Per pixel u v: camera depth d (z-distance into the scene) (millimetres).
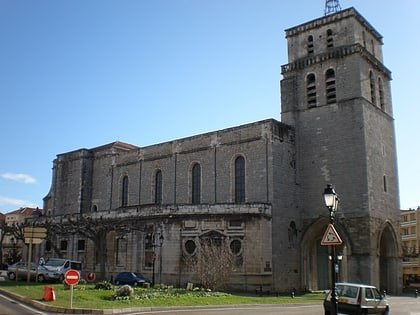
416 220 93312
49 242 59656
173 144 62688
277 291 48500
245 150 54688
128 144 76000
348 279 49781
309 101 57219
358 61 53812
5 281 40844
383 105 58500
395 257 54781
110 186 70312
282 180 53062
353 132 52500
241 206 48656
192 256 48750
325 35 58156
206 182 57875
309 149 55719
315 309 31234
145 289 36656
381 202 52906
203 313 25719
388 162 56750
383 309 26250
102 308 25219
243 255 47500
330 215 19453
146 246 52438
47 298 27406
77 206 72875
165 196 62219
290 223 52969
